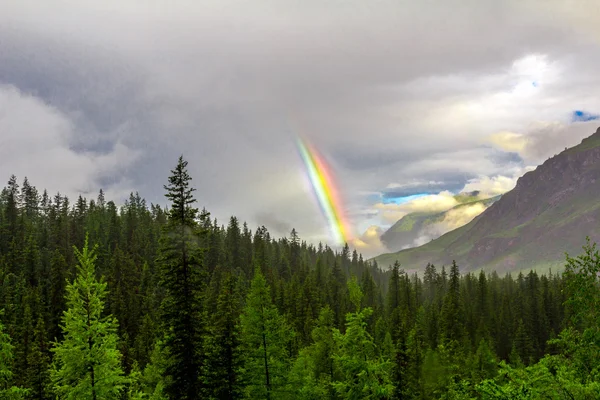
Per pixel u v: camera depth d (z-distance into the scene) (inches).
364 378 1000.2
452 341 2787.9
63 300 3107.8
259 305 1175.6
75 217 5546.3
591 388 544.1
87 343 816.9
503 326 3838.6
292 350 2062.0
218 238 5305.1
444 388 1736.0
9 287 3149.6
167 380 1141.1
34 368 1466.5
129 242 5196.9
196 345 1099.3
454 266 3818.9
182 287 1115.9
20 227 4478.3
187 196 1155.3
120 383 873.5
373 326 3528.5
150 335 2657.5
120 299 3294.8
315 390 1402.6
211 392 1104.2
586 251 627.8
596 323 604.7
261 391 1134.4
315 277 5472.4
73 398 789.2
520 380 657.6
